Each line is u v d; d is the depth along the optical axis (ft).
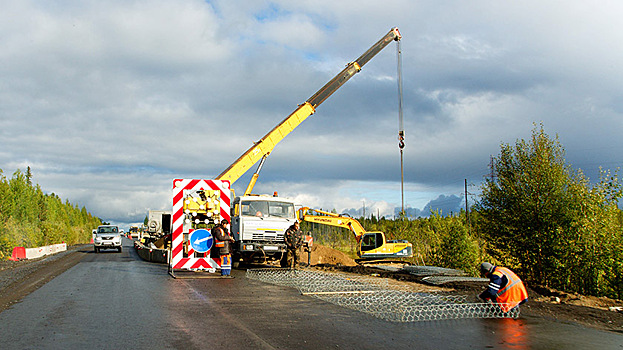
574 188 53.67
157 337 20.57
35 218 171.94
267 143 81.97
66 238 215.10
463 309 27.96
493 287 29.32
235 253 63.62
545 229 55.36
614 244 51.93
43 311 27.37
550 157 56.03
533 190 55.57
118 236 128.47
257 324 23.61
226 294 34.96
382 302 31.50
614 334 23.29
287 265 64.03
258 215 62.64
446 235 78.38
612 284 52.70
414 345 19.72
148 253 85.97
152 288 38.65
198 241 49.70
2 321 24.30
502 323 25.30
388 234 156.04
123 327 22.70
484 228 62.54
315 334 21.50
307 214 97.86
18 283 44.47
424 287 41.96
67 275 51.90
